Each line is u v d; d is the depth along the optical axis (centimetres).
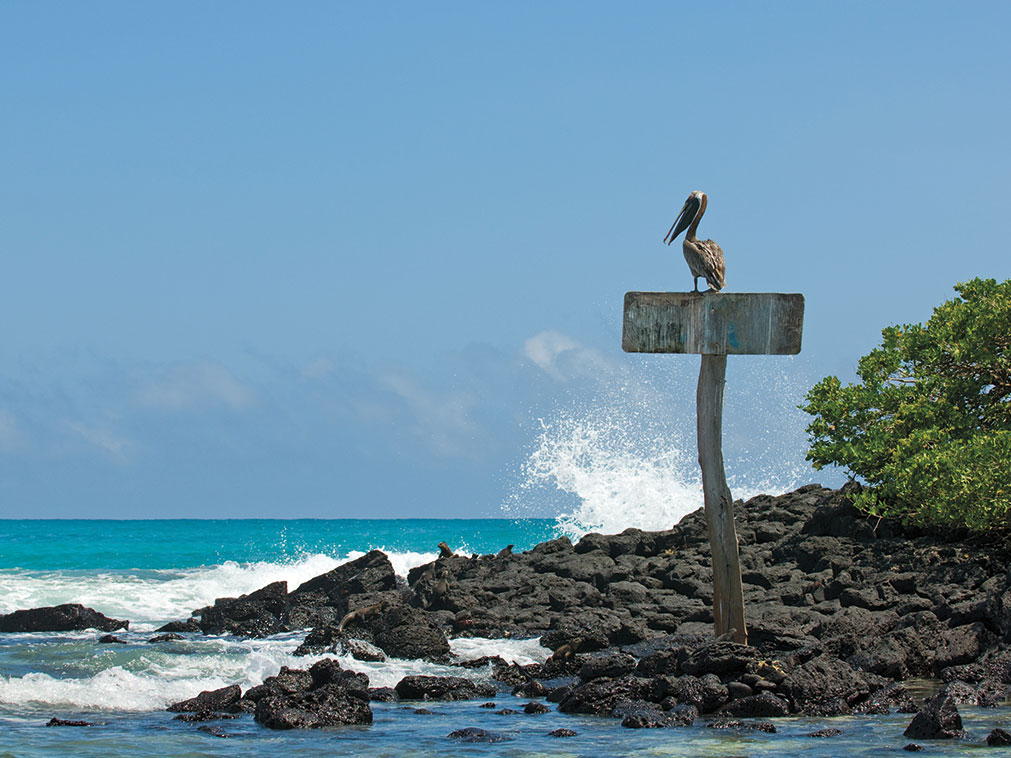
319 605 2262
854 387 2378
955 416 2203
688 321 1418
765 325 1408
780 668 1321
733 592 1448
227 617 2173
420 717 1282
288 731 1188
